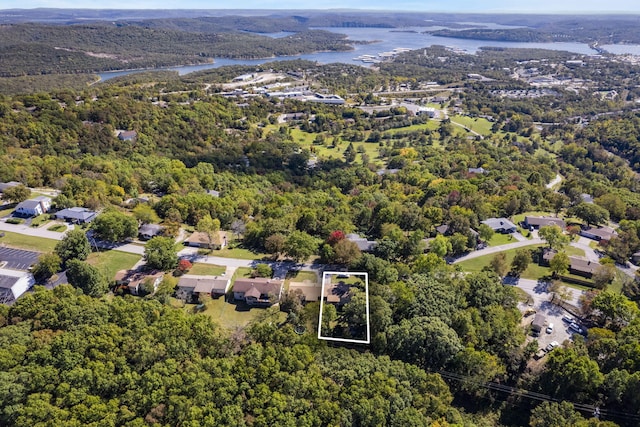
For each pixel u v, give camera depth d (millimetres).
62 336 76875
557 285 120000
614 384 83062
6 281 105625
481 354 88438
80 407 64812
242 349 84812
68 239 121750
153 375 71750
